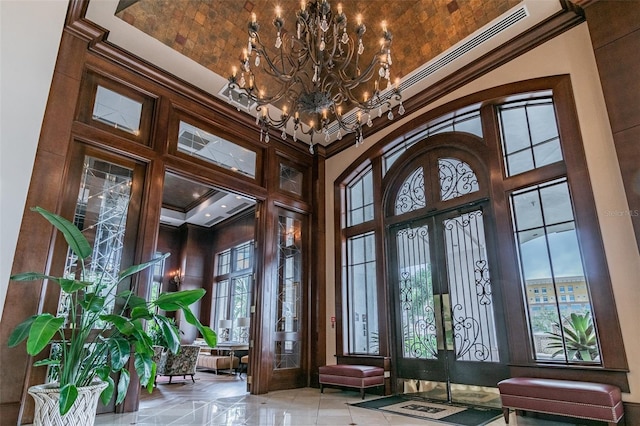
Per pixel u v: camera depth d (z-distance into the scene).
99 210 4.16
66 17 3.96
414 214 5.27
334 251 6.19
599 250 3.47
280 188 6.21
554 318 3.76
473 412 3.89
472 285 4.50
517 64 4.41
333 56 3.40
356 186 6.38
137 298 3.42
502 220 4.27
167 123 4.87
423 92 5.26
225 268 11.16
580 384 3.14
